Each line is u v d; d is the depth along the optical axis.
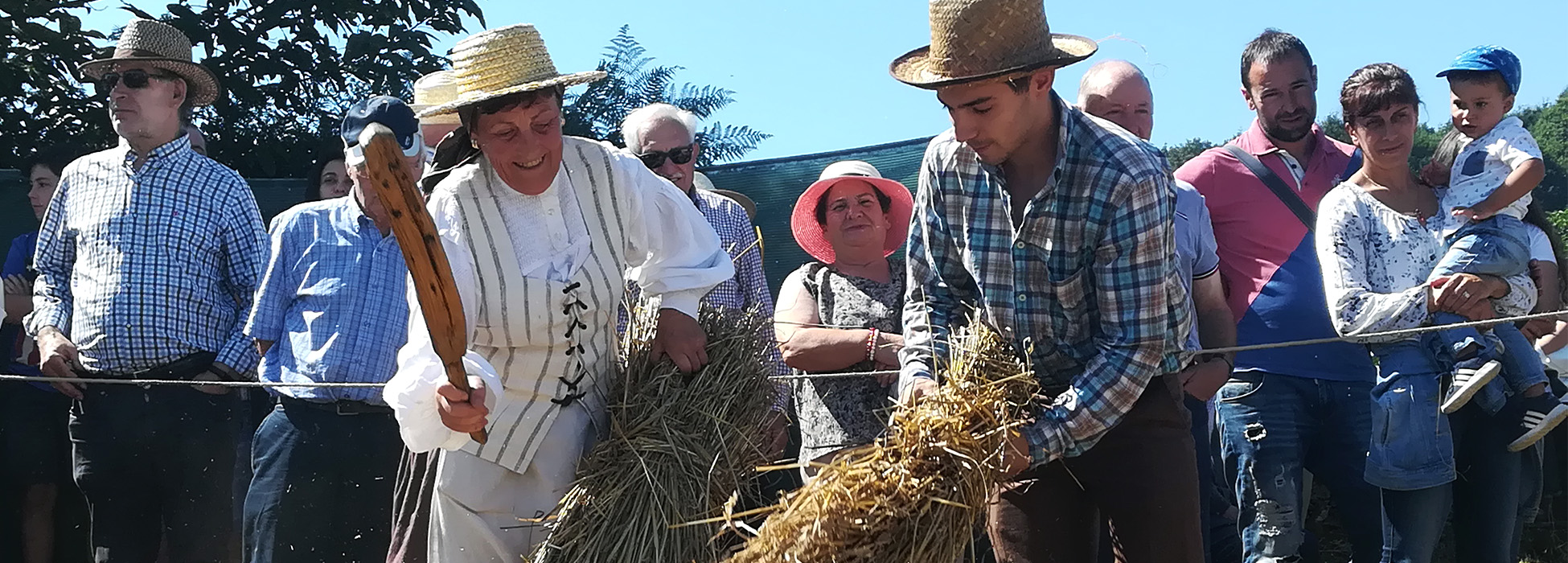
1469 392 4.32
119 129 5.21
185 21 9.48
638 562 3.39
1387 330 4.45
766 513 3.61
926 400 3.28
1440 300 4.41
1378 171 4.66
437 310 2.98
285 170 9.59
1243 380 4.78
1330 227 4.64
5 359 5.88
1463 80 4.73
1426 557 4.53
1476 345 4.39
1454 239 4.56
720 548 3.49
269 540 4.78
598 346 3.59
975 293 3.65
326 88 9.92
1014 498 3.71
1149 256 3.32
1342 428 4.74
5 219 6.83
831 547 3.10
